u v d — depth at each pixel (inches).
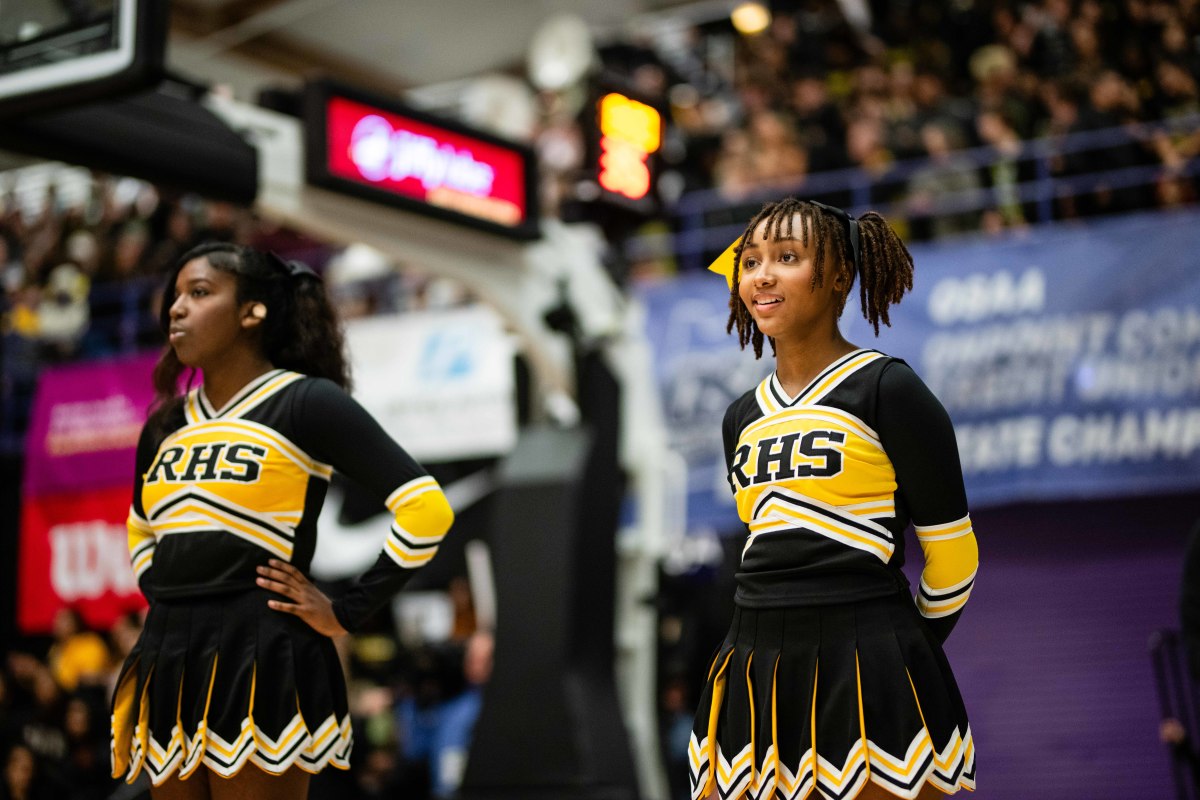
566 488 233.1
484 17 532.1
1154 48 386.3
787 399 104.5
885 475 100.6
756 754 100.0
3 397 462.3
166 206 496.7
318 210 223.9
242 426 115.5
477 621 357.1
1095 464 299.1
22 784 329.7
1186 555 160.4
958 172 361.4
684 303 348.2
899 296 108.3
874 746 96.1
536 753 223.0
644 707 258.4
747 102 459.5
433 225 236.8
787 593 100.1
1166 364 297.6
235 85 550.6
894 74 424.8
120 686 115.6
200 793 112.3
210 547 112.1
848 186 388.2
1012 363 311.3
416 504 116.8
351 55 556.4
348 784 210.4
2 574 438.0
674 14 538.3
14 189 566.3
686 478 334.3
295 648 112.2
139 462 122.0
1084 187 349.1
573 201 254.2
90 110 193.8
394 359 378.3
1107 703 301.4
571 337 244.4
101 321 485.7
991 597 319.3
